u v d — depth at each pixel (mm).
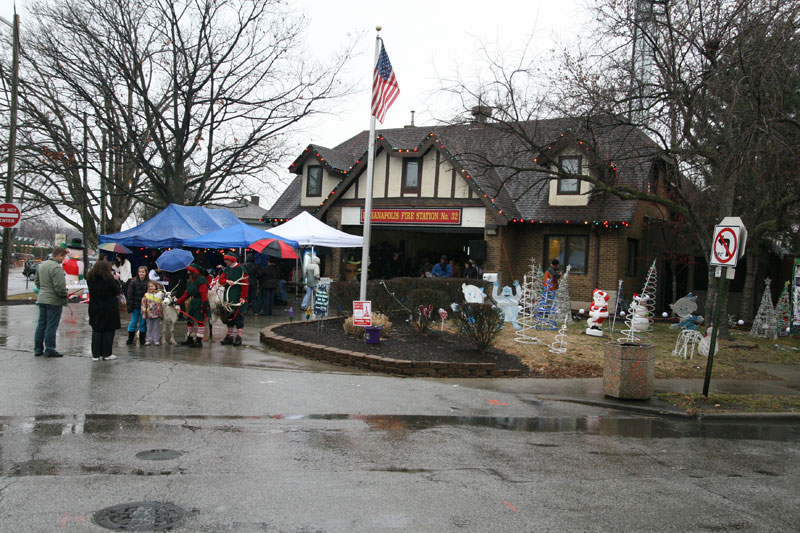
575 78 16609
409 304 15672
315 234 20422
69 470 5500
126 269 19000
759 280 27938
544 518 4891
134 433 6738
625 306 22719
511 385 10641
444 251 31625
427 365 11117
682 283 27766
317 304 16156
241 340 12891
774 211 16219
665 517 5039
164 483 5277
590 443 7422
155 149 28609
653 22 15734
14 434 6504
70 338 12766
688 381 11727
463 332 12648
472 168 23438
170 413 7602
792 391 11141
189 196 32938
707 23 14781
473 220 23312
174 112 25469
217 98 25391
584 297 22906
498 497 5324
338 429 7387
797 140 13922
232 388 9047
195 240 18516
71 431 6699
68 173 26422
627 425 8523
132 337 12344
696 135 15688
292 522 4578
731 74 13930
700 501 5477
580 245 23188
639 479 6055
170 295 12398
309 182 28062
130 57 25547
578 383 11070
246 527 4457
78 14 23703
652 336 16953
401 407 8688
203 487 5227
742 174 15180
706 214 18594
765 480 6234
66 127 26844
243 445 6512
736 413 9266
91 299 10422
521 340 14094
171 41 24734
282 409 8148
